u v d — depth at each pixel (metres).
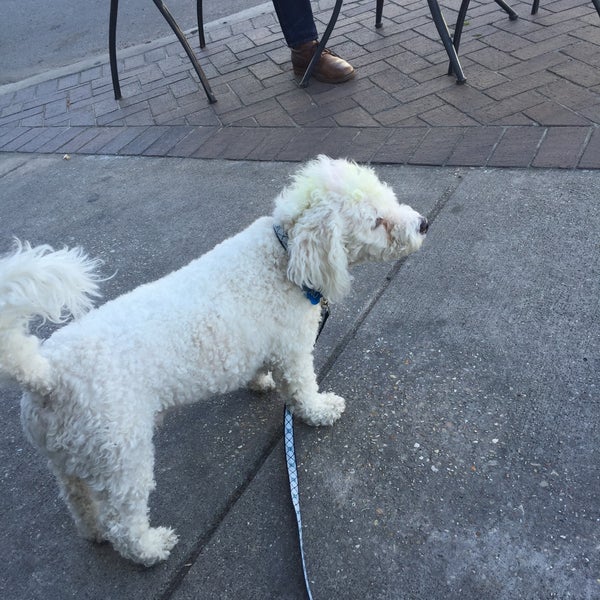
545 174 1.30
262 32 2.47
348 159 1.51
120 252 1.45
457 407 0.94
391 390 0.99
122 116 2.09
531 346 0.99
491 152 1.40
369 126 1.62
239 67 2.21
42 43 3.10
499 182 1.32
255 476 0.93
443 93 1.67
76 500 0.86
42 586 0.85
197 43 2.52
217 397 1.07
